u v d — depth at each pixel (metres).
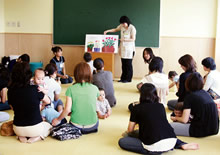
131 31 6.28
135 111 2.52
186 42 6.57
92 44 6.63
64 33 7.10
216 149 2.64
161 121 2.42
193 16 6.47
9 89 2.69
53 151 2.54
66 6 6.99
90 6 6.86
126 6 6.69
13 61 6.73
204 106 2.80
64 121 3.11
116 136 2.96
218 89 3.52
